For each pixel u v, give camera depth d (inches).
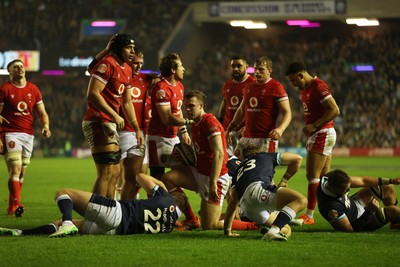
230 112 1657.2
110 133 1326.3
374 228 1236.5
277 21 5807.1
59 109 5940.0
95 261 937.5
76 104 5954.7
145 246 1047.6
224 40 6402.6
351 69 5920.3
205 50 6318.9
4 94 1569.9
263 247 1049.5
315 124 1423.5
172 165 1304.1
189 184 1286.9
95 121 1327.5
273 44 6225.4
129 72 1357.0
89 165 4148.6
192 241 1101.1
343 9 5472.4
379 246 1064.2
